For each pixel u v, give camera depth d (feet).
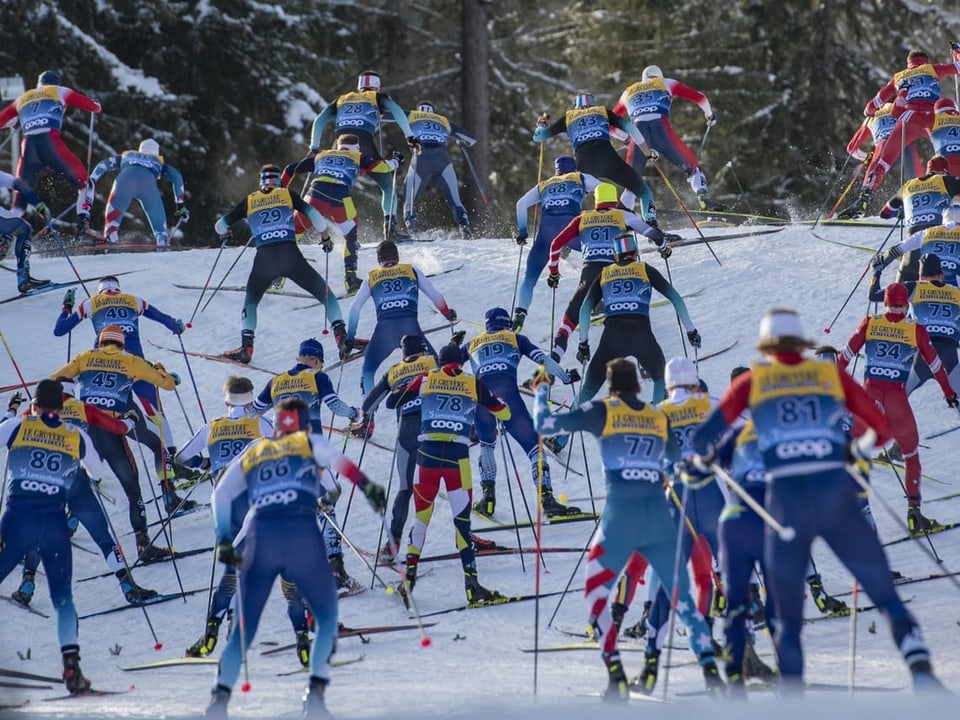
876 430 65.10
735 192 332.80
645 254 174.60
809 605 99.76
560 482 126.82
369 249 189.57
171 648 99.14
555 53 343.67
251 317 145.07
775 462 63.93
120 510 129.49
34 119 178.29
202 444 106.73
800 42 334.85
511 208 333.42
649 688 75.56
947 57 337.52
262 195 142.51
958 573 102.42
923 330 111.24
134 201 307.99
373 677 82.74
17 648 100.48
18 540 85.92
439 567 113.60
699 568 78.33
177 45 311.27
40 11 291.79
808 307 152.35
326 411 143.33
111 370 118.93
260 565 70.74
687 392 86.74
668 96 160.76
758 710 49.24
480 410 117.60
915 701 50.24
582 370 143.33
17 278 175.22
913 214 142.31
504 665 84.99
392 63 329.31
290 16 314.14
